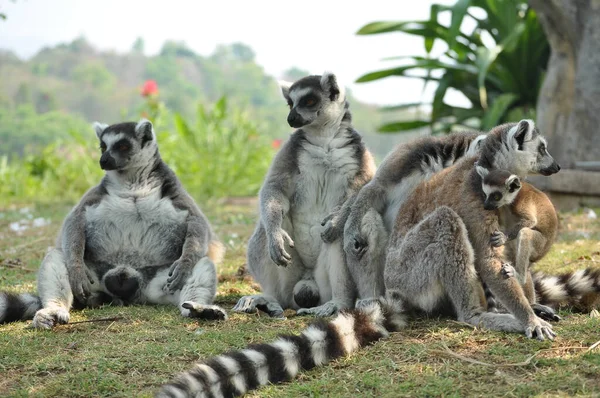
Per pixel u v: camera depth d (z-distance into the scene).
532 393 4.43
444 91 17.95
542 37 17.08
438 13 17.56
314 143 7.35
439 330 5.71
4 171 22.08
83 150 21.14
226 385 4.69
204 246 7.19
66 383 4.88
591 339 5.32
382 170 6.88
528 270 6.10
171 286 6.91
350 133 7.44
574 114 14.59
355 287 6.98
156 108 20.86
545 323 5.50
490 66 17.59
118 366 5.18
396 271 6.24
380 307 5.84
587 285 6.49
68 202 18.12
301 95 7.32
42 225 13.24
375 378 4.79
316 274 7.17
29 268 9.14
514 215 5.86
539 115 15.27
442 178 6.30
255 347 4.98
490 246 5.74
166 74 90.19
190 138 19.73
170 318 6.54
